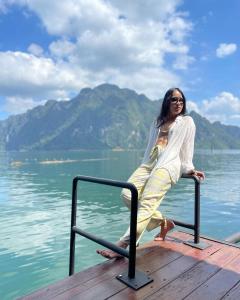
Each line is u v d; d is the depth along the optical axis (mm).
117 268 2697
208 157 78312
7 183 24750
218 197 17047
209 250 3160
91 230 10188
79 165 48562
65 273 6602
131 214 2445
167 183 3049
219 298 2230
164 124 3361
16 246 8391
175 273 2617
